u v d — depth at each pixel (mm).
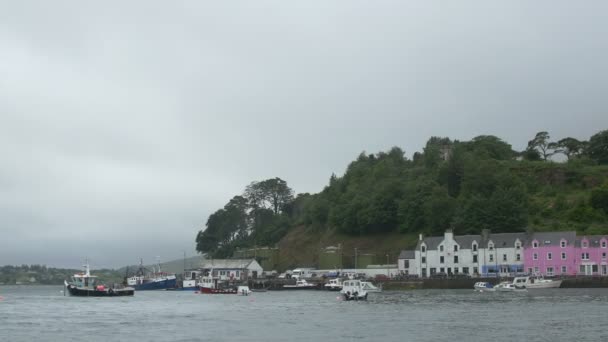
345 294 169750
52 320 122625
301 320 114500
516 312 117000
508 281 196000
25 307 164125
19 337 96688
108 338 94375
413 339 86938
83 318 126250
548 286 190000
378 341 86062
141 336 96062
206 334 97188
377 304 146500
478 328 96062
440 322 104562
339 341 86812
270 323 110500
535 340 83562
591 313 112812
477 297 160250
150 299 194750
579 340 82938
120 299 197125
